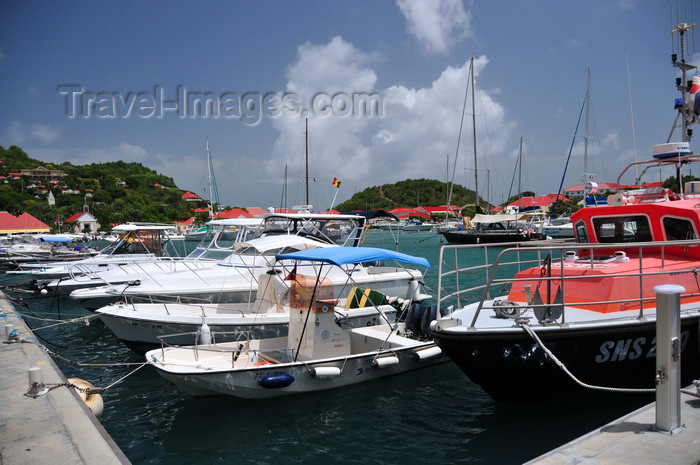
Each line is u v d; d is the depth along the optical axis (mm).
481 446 6590
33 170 152875
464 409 7930
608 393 7297
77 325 15359
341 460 6508
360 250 9078
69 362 8992
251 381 8055
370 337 9977
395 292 13805
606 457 3973
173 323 10812
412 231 76625
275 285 11445
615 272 7125
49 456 5125
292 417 7852
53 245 33094
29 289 20906
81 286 16984
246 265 12789
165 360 8688
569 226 44000
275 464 6488
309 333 8914
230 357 9305
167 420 7934
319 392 8680
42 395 6957
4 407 6539
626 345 6629
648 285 7129
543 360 6500
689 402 5082
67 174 157500
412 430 7273
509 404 7480
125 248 19359
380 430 7328
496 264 6480
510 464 6098
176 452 6918
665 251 8086
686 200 8359
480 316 7309
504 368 6602
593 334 6422
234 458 6691
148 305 11844
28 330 11523
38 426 5902
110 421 8000
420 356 9141
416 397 8516
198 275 13078
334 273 13133
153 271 14812
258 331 10938
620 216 8336
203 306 11625
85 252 31219
